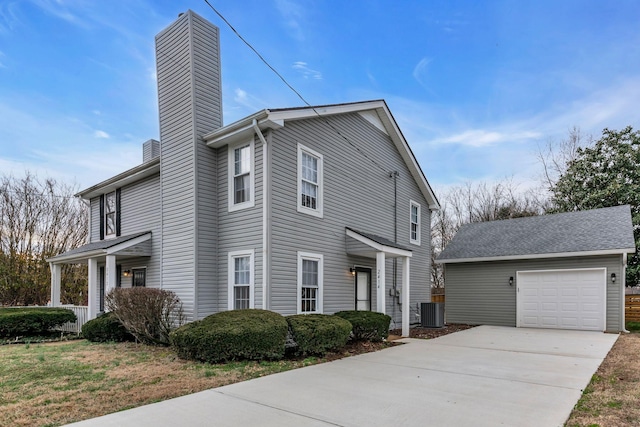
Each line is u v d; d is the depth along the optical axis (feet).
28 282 56.29
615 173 56.70
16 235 60.18
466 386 16.21
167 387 15.78
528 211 82.58
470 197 92.02
